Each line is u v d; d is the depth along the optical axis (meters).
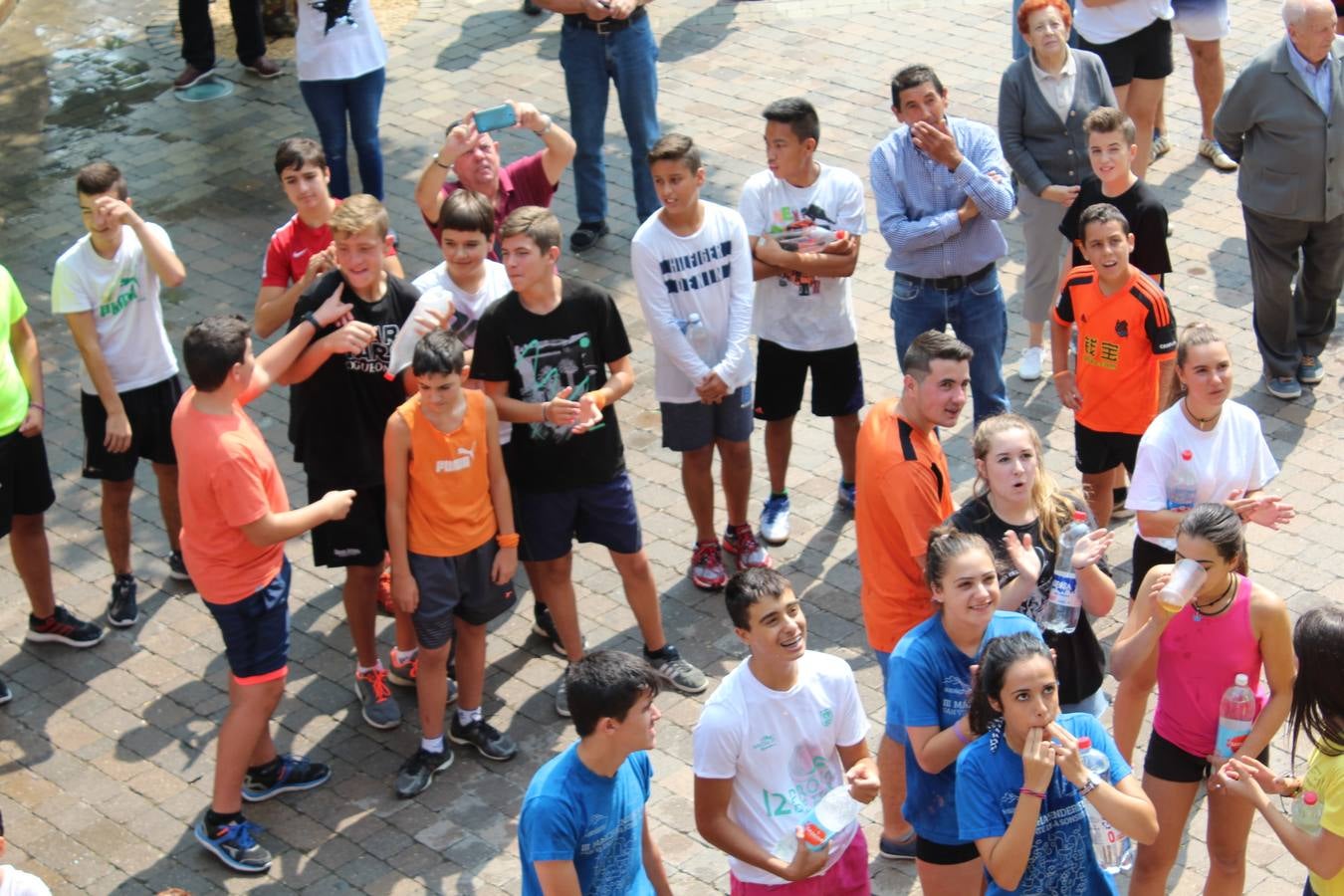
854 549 8.26
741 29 13.50
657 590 8.01
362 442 6.95
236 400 6.37
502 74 12.98
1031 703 4.59
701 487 7.88
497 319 6.85
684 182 7.36
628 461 9.01
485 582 6.80
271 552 6.43
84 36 13.93
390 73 13.07
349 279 6.83
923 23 13.45
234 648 6.45
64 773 7.04
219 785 6.51
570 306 6.88
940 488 6.07
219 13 14.23
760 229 7.98
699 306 7.62
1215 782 5.54
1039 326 9.36
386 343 6.92
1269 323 9.06
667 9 13.90
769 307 8.06
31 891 5.13
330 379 6.88
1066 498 5.92
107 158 12.05
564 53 10.39
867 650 7.55
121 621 7.88
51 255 10.84
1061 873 4.82
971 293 8.23
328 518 6.47
